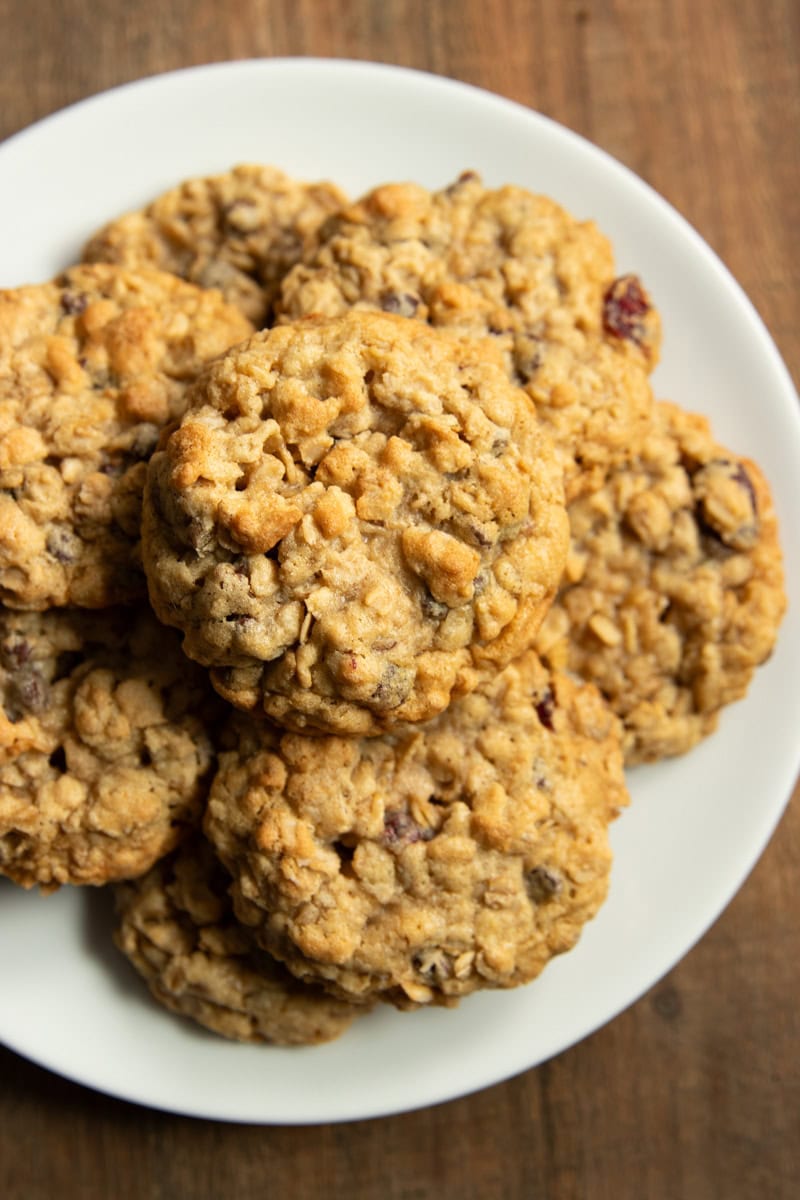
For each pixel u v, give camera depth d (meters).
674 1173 0.46
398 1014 0.42
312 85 0.43
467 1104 0.46
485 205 0.41
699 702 0.42
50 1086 0.45
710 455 0.42
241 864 0.38
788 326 0.48
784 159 0.48
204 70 0.43
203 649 0.36
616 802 0.40
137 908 0.41
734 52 0.48
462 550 0.35
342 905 0.37
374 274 0.40
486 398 0.36
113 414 0.38
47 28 0.47
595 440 0.40
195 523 0.35
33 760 0.39
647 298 0.42
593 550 0.41
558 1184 0.46
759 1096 0.46
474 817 0.38
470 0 0.48
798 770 0.43
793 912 0.47
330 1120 0.41
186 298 0.40
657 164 0.48
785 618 0.43
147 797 0.39
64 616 0.39
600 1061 0.46
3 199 0.42
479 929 0.38
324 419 0.36
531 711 0.39
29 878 0.40
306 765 0.38
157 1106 0.41
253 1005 0.40
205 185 0.42
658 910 0.42
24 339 0.39
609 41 0.48
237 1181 0.45
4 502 0.38
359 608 0.35
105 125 0.43
